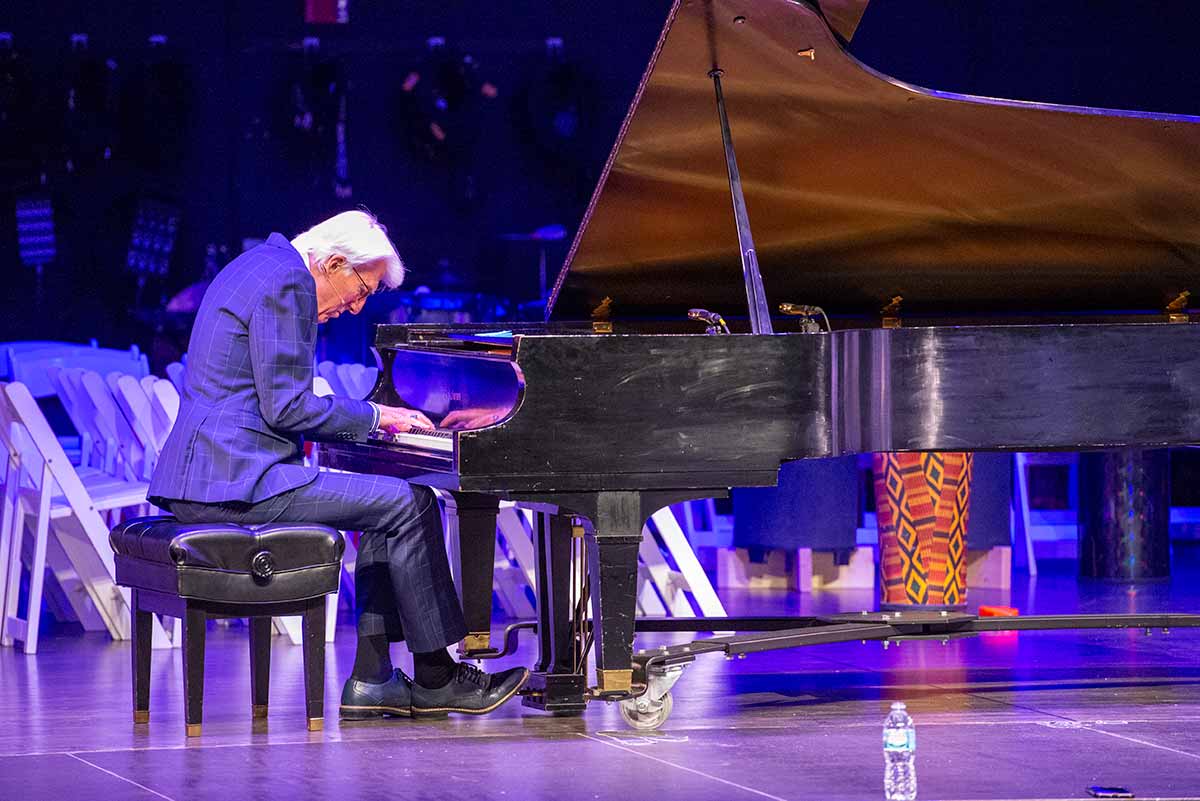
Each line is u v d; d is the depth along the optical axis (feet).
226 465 36.94
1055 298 51.11
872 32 112.16
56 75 110.93
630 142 40.37
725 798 29.14
